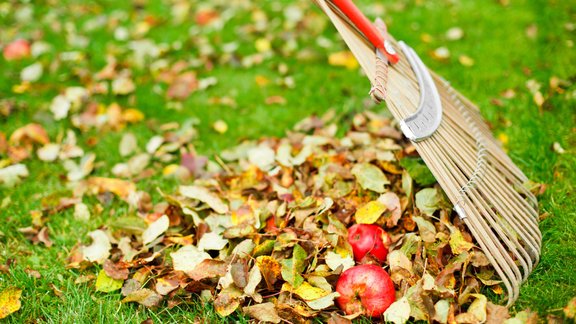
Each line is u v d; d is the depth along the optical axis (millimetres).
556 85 2561
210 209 2102
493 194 1826
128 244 1969
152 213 2160
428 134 1729
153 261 1924
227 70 3170
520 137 2354
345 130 2588
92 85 3049
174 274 1851
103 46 3447
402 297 1612
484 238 1642
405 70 1979
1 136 2635
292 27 3414
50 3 3943
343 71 3027
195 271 1756
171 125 2742
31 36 3523
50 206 2264
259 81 3008
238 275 1704
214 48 3355
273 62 3170
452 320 1548
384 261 1795
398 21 3359
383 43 1854
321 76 3006
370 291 1599
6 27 3695
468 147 1920
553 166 2170
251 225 1889
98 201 2312
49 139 2734
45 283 1907
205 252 1845
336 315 1602
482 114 2523
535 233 1818
